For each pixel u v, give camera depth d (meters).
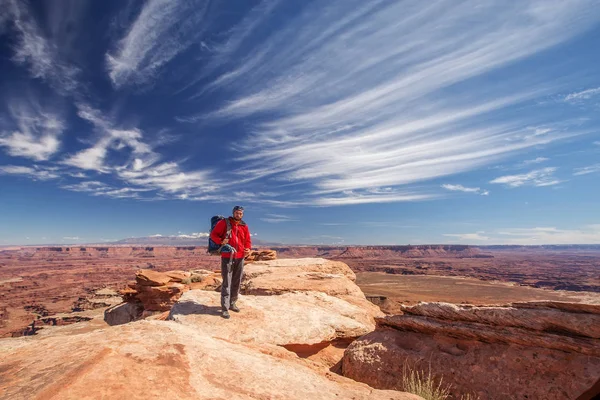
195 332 3.19
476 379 4.65
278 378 2.58
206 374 2.24
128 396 1.72
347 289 12.25
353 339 7.59
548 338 4.56
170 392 1.86
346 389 2.80
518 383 4.37
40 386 1.72
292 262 16.53
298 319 7.24
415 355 5.42
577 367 4.20
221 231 6.76
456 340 5.49
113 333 2.69
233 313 7.01
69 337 2.73
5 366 2.19
